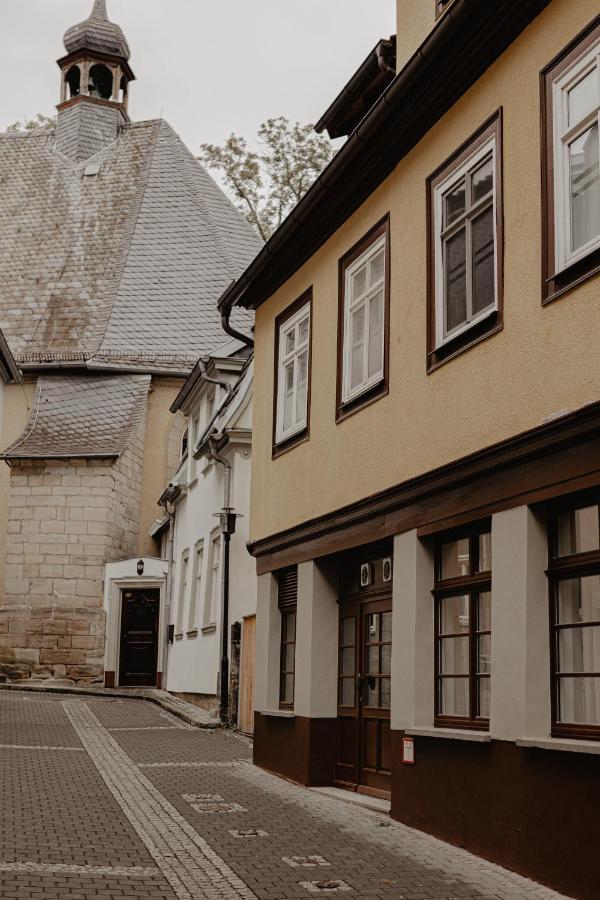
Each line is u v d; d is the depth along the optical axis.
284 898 7.31
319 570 13.12
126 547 34.69
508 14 8.87
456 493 9.51
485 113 9.43
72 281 39.78
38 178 42.94
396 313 11.04
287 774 13.43
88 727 19.62
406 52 11.69
